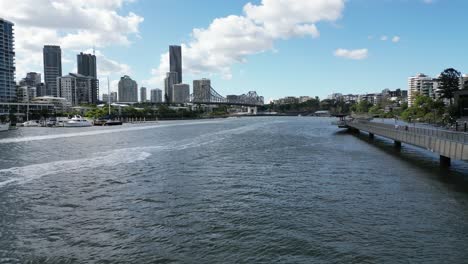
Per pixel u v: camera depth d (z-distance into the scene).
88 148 76.56
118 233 24.91
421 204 30.78
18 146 81.12
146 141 94.38
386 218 27.28
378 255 21.12
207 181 41.19
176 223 26.75
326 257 20.97
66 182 40.97
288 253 21.52
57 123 188.00
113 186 38.97
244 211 29.41
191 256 21.31
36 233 25.03
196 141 94.19
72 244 23.16
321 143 87.12
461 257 20.83
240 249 22.11
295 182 40.22
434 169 47.16
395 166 50.25
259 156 62.44
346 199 32.66
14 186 38.91
